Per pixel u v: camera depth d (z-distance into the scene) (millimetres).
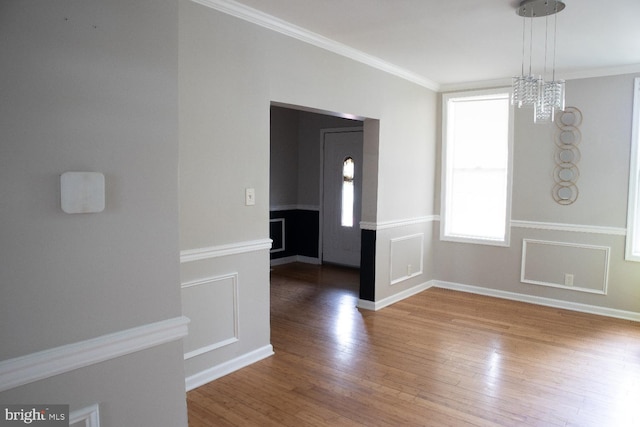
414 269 5125
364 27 3295
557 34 3361
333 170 6535
